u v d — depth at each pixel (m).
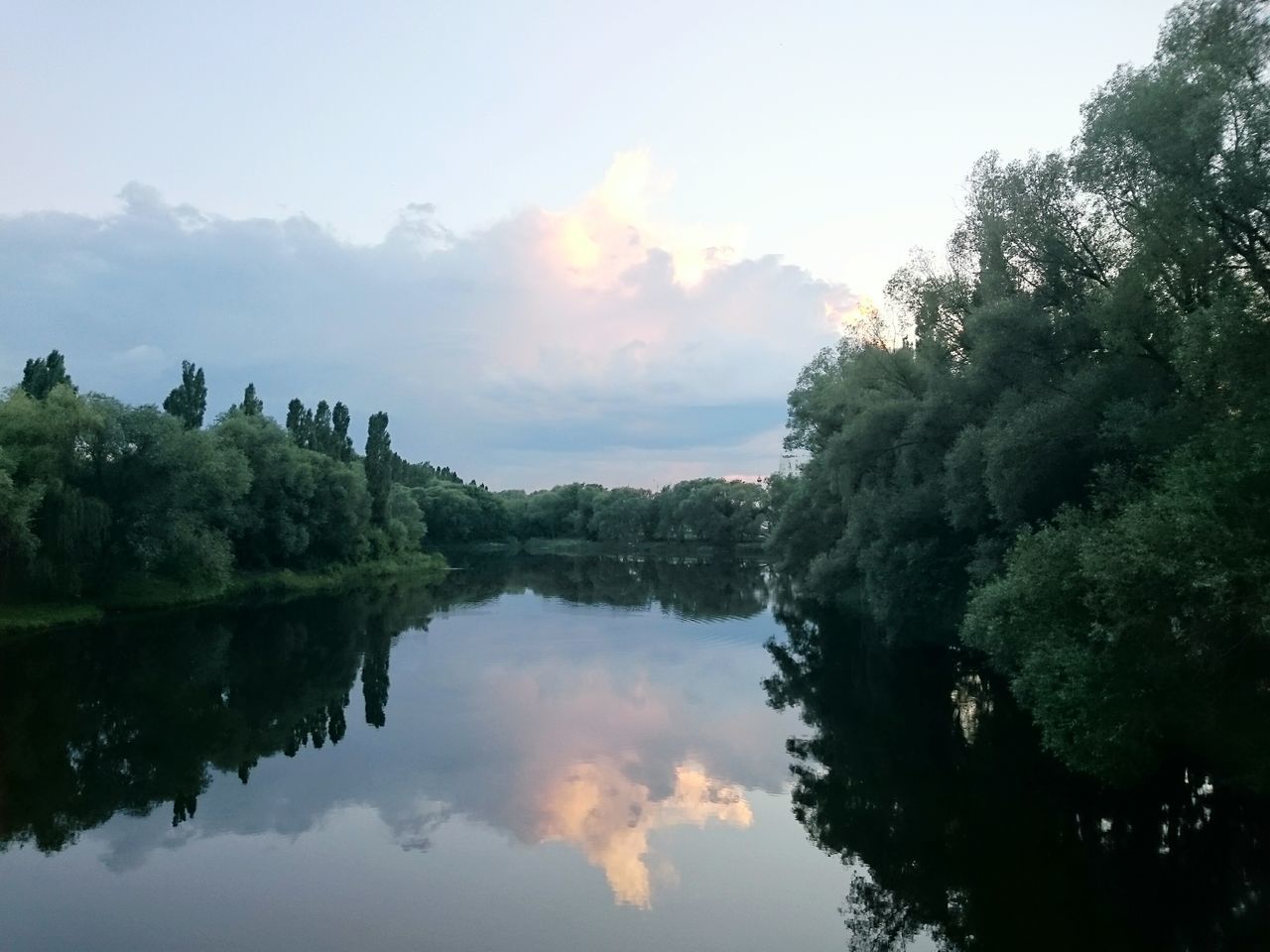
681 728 26.75
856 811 19.39
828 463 36.25
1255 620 14.98
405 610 58.16
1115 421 20.00
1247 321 15.99
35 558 44.06
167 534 51.50
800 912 14.66
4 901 14.86
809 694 31.42
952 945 13.49
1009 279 26.06
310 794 20.52
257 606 58.84
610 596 68.88
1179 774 19.05
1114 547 16.38
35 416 46.94
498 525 174.88
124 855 16.94
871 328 38.06
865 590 37.22
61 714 28.05
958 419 29.06
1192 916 14.30
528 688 32.50
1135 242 21.75
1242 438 15.26
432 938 13.70
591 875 16.12
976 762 22.83
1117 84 20.36
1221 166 18.20
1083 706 16.45
